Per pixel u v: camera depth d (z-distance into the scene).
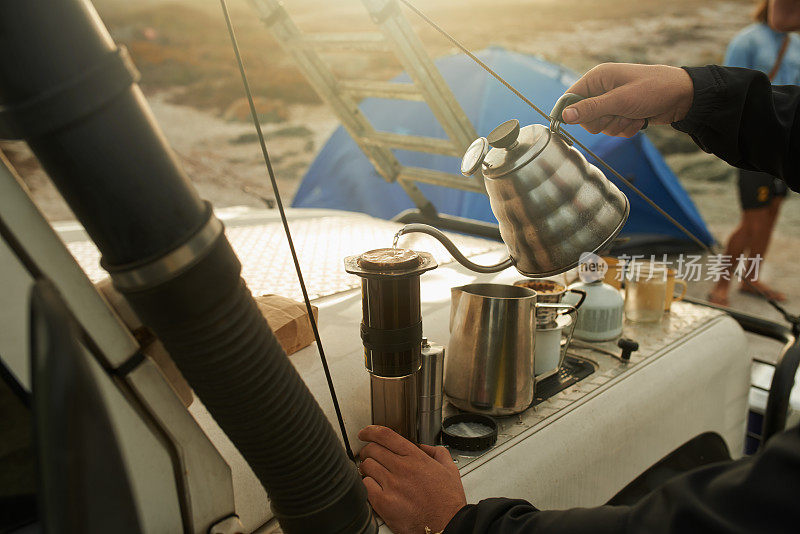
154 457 0.51
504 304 0.89
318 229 1.85
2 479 0.50
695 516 0.45
